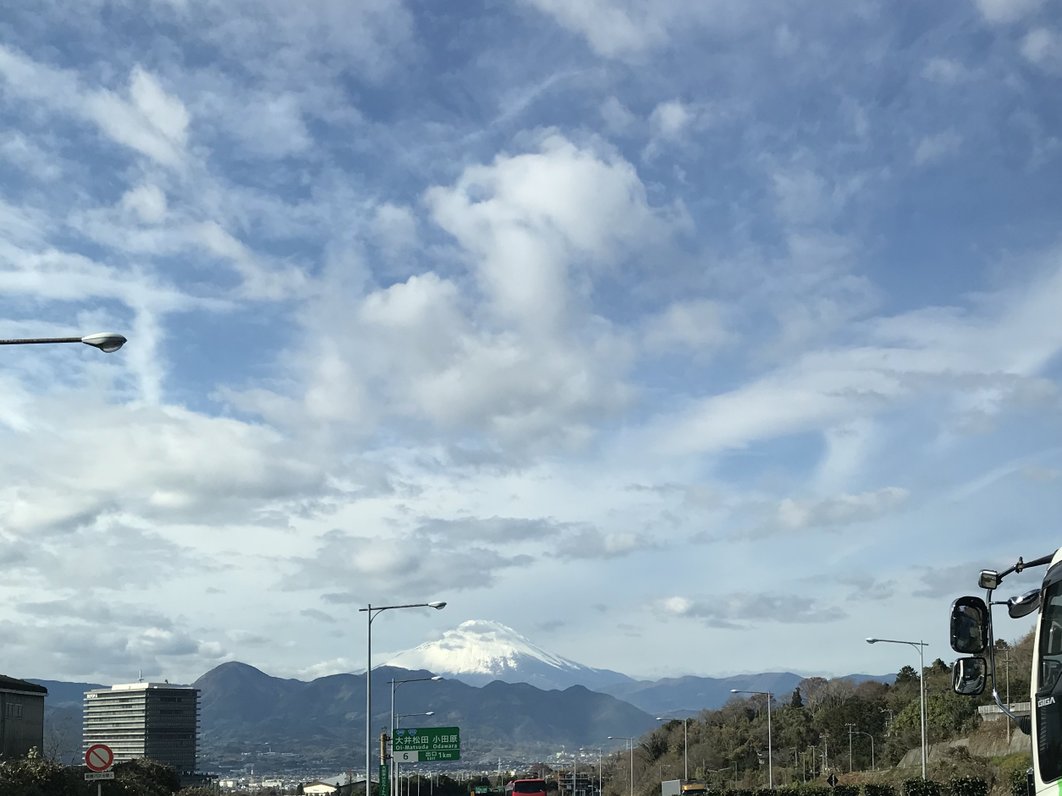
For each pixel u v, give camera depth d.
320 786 145.12
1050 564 10.70
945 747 107.62
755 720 185.88
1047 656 10.30
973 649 11.82
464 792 170.38
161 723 139.75
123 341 21.73
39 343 21.45
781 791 100.25
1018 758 78.50
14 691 69.06
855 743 153.50
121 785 59.41
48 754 68.38
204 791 91.31
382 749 76.00
